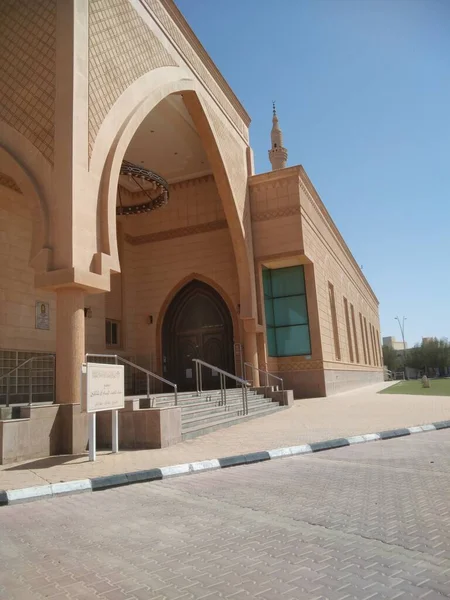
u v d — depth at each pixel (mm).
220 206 21094
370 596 2924
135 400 9062
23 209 15172
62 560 3715
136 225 22250
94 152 10047
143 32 12953
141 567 3514
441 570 3273
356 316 34625
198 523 4535
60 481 6203
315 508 4895
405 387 27016
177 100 16734
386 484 5812
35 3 10594
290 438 9430
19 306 14594
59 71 9953
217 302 21203
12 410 8195
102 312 19031
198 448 8633
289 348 20422
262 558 3594
